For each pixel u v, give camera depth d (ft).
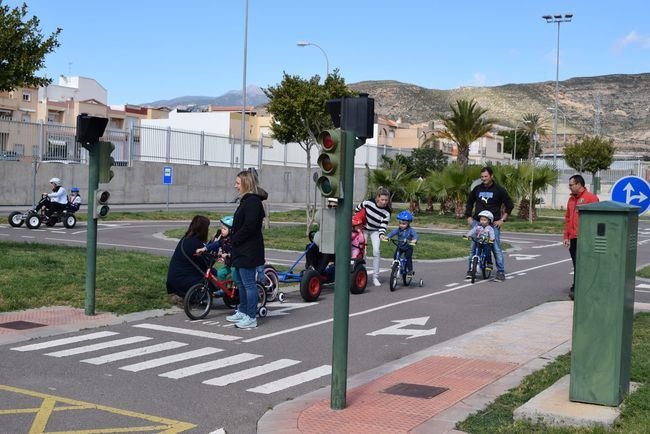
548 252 76.69
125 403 21.47
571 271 58.54
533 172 125.08
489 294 44.91
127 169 131.44
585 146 226.38
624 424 18.54
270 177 163.02
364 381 24.38
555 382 22.77
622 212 19.49
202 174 146.72
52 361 26.14
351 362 27.45
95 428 19.13
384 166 181.57
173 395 22.48
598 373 19.75
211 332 31.91
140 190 134.21
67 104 244.63
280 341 30.58
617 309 19.58
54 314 33.94
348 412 20.53
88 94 288.92
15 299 35.53
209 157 149.28
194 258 35.40
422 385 23.45
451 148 288.10
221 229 36.81
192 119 221.66
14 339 29.17
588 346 19.86
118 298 37.06
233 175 153.89
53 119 241.76
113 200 129.29
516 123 612.29
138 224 91.61
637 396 20.44
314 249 41.06
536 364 26.12
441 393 22.45
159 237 74.74
